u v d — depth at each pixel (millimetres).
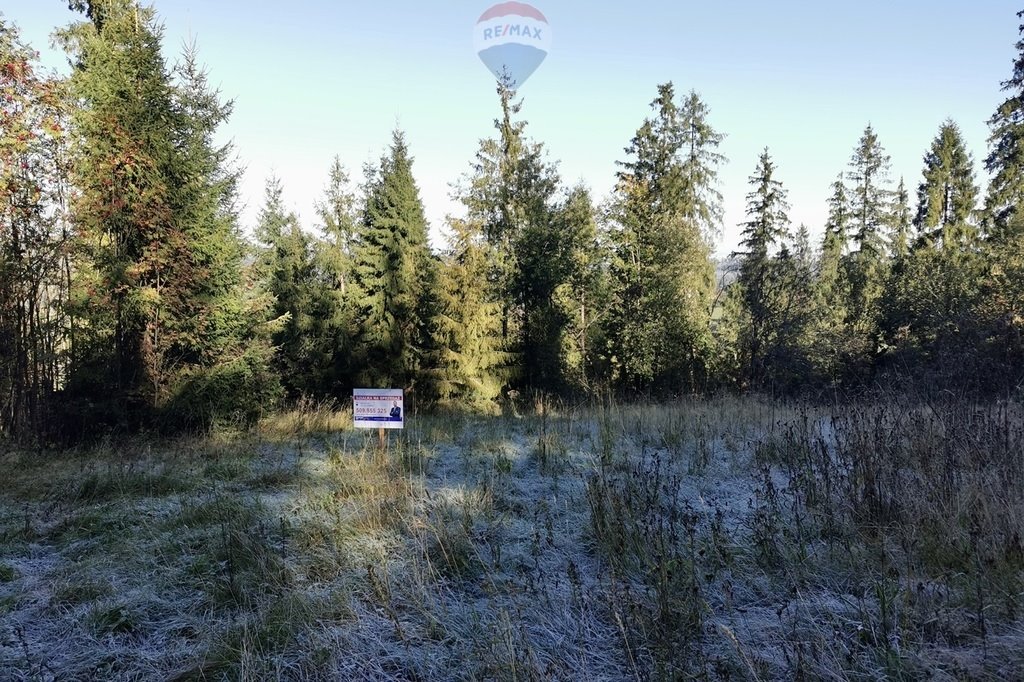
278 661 3064
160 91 10367
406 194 19312
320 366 19094
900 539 4199
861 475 4996
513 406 15109
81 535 5055
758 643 3178
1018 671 2805
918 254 27750
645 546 4270
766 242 24984
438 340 18781
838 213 35375
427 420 12133
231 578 3908
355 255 20922
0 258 9344
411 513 5055
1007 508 4266
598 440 8586
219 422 10734
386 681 2992
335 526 4859
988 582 3568
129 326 10086
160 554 4535
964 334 15828
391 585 3924
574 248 23938
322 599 3654
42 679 2996
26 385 9570
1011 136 24172
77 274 10055
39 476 6918
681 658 2949
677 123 28703
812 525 4754
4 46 9945
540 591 3797
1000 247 18328
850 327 24391
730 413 10070
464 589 3982
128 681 3010
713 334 24125
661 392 20812
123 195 9898
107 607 3664
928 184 33031
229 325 11117
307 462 7727
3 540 4891
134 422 10062
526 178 22875
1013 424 6328
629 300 23781
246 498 5961
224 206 11555
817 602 3516
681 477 6414
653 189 28234
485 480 6277
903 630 3150
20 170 10156
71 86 10148
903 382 9211
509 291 21875
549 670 2896
